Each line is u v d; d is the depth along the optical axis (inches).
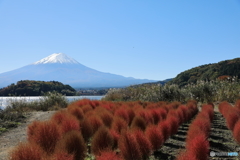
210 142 208.2
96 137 162.1
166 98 536.4
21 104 528.7
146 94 574.6
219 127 276.4
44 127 162.1
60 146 143.2
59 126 186.1
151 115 255.4
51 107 555.2
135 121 210.7
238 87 532.7
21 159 124.7
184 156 138.9
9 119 361.1
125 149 149.4
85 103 399.5
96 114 239.5
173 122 227.9
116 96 645.9
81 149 147.6
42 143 154.9
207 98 536.4
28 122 352.5
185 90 559.2
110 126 217.5
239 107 350.0
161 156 173.2
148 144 161.8
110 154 133.0
